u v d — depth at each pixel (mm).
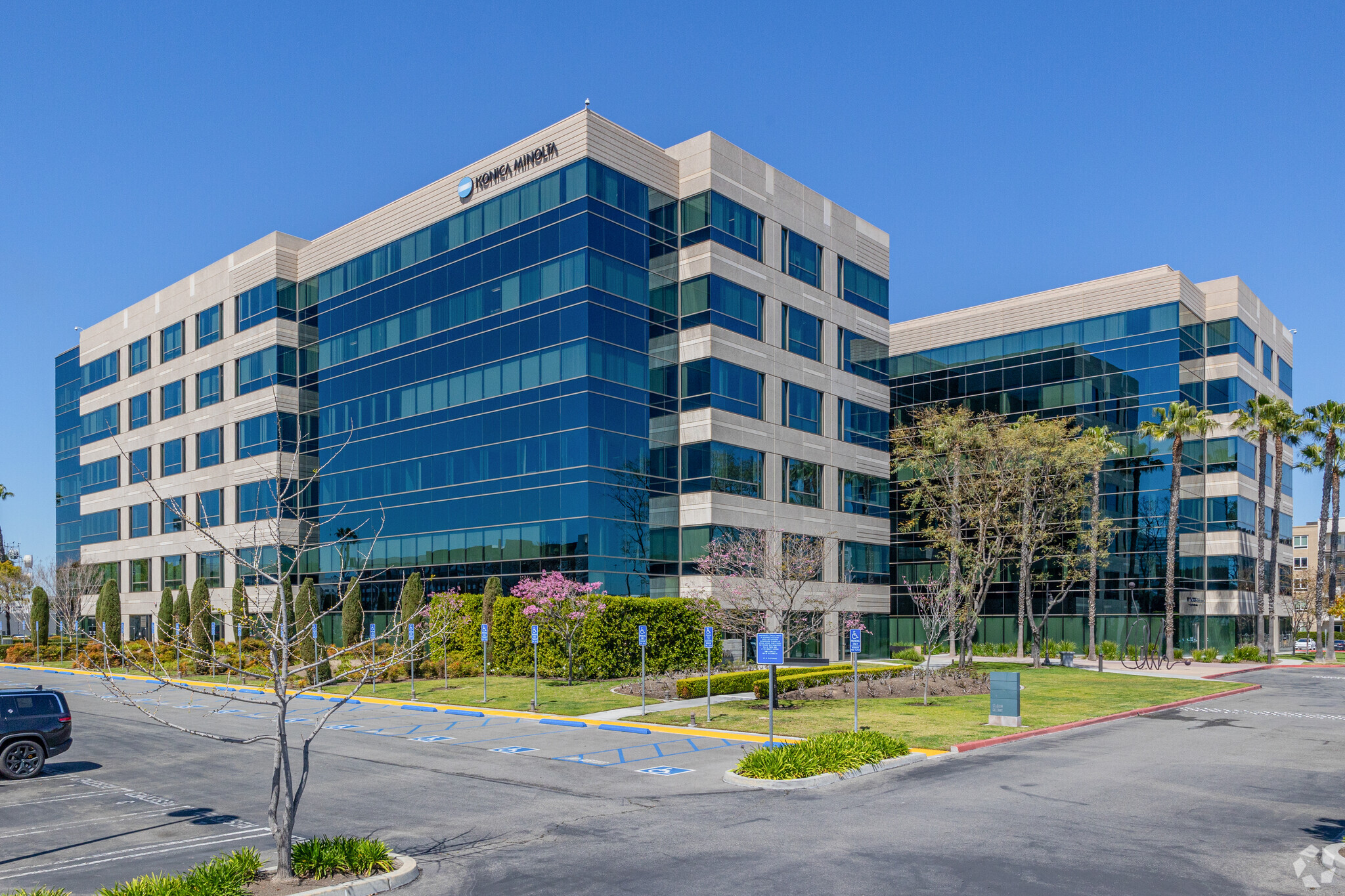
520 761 21484
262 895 11219
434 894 11680
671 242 48312
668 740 24562
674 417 47500
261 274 60344
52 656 61812
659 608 41312
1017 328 67250
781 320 51000
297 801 12008
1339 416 63031
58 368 88312
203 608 55531
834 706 30234
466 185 50156
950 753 22141
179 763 22031
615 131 45906
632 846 13812
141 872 12953
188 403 65938
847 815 15742
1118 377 62250
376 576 53031
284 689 12172
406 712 31891
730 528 46469
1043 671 46188
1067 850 13422
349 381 56344
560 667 39406
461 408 49406
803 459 51406
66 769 21438
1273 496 67875
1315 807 16344
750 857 13141
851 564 54062
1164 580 59812
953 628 50031
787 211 52125
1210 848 13539
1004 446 51406
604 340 44344
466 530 48438
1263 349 67562
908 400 72250
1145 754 22188
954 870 12414
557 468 44344
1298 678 46250
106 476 74688
